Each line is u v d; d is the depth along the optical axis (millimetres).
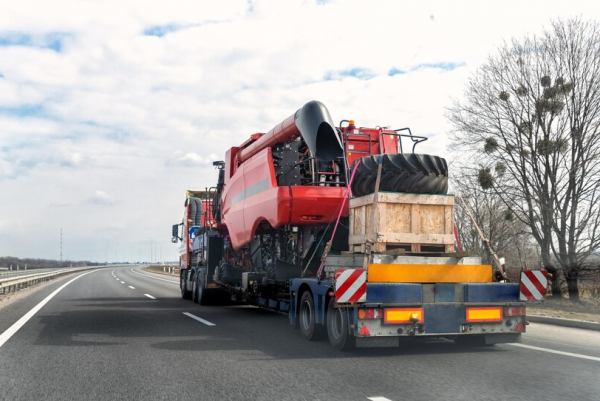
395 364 6797
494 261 8281
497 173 17922
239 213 13188
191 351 7828
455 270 7770
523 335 9516
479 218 20094
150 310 14656
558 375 6078
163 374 6230
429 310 7414
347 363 6883
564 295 18391
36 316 12852
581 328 10539
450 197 8164
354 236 8367
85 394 5336
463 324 7543
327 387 5547
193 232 19469
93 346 8297
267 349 8008
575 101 16891
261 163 11898
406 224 7945
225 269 14875
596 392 5281
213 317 12789
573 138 16859
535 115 17328
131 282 34562
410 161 8117
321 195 10461
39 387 5625
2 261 114312
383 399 5051
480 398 5055
